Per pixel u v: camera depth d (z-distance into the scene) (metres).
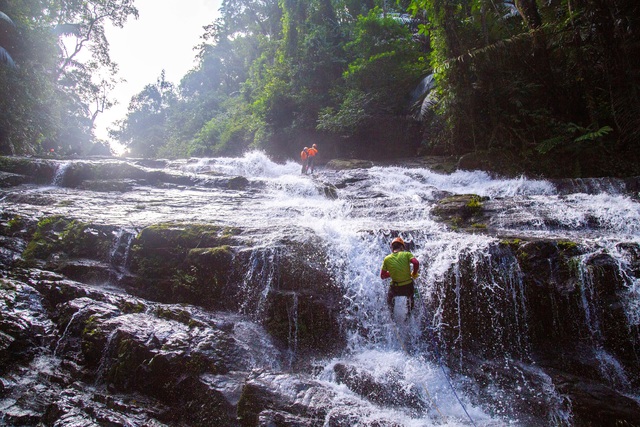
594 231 8.23
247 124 29.36
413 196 11.68
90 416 4.75
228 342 5.68
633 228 8.20
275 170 19.44
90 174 13.19
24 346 5.68
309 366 5.82
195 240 7.51
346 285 6.72
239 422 4.52
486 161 15.66
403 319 6.29
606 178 11.95
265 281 6.72
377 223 8.91
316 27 25.66
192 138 39.66
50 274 7.11
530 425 4.82
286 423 4.30
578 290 6.09
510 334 6.20
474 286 6.48
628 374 5.60
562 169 14.35
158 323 5.86
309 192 12.87
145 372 5.16
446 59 16.44
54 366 5.56
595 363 5.68
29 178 12.88
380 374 5.48
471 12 17.84
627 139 13.67
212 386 4.93
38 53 22.86
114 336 5.52
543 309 6.18
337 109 23.53
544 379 5.40
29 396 5.05
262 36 33.78
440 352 6.08
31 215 8.77
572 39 14.55
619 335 5.83
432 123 18.77
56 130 24.52
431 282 6.63
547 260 6.42
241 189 13.16
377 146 22.12
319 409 4.48
